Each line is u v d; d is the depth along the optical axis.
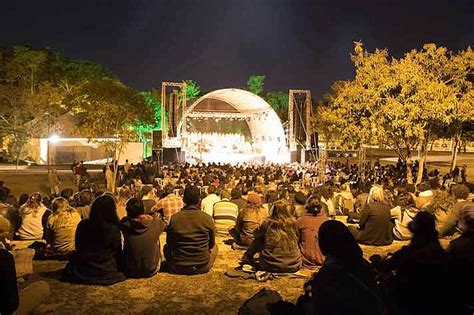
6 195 9.70
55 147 40.72
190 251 6.84
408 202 10.06
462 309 4.16
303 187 14.45
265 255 6.75
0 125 39.53
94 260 6.44
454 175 21.03
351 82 19.52
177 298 6.06
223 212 9.34
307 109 32.25
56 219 7.57
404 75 17.53
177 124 31.11
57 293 6.13
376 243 8.78
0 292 3.78
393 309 4.16
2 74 55.25
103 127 23.05
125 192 10.07
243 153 36.47
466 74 19.19
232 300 6.02
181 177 17.92
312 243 7.06
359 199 11.30
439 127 22.44
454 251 4.40
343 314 3.23
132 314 5.55
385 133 18.64
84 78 59.28
